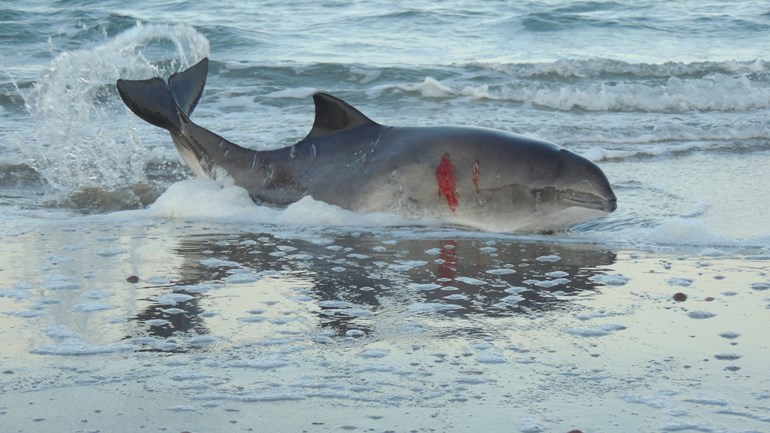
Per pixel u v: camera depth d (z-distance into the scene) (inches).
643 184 480.1
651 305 275.4
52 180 482.3
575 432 187.2
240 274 308.3
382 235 369.1
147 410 198.1
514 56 1072.8
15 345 235.9
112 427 189.6
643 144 606.5
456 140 388.2
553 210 375.9
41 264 317.7
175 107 436.1
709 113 741.3
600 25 1253.7
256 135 599.8
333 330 251.0
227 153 428.1
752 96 775.7
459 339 244.4
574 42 1171.9
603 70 912.9
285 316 262.8
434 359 229.5
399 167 391.2
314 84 850.1
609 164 538.9
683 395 207.6
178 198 410.6
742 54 1115.3
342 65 874.1
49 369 220.2
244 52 1044.5
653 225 395.2
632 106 755.4
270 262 325.7
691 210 420.8
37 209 425.7
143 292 285.4
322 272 312.7
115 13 1173.1
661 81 859.4
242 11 1311.5
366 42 1125.1
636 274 312.5
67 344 236.8
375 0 1396.4
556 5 1386.6
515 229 385.1
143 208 436.1
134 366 222.8
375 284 298.0
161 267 316.8
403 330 251.3
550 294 287.7
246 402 202.8
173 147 556.7
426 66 904.3
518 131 631.2
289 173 414.3
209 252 339.9
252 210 404.8
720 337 246.2
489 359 229.1
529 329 252.7
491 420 195.0
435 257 335.0
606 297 284.5
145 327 251.6
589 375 219.3
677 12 1370.6
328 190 403.5
